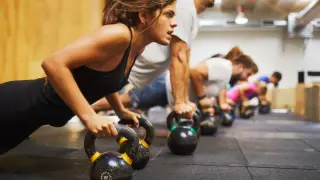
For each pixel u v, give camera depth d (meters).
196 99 2.71
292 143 2.15
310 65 9.88
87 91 1.19
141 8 1.10
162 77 2.87
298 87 5.54
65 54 1.00
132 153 1.07
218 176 1.24
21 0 3.04
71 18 3.29
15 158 1.53
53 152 1.68
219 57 3.13
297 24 9.21
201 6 2.21
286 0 7.91
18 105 1.21
